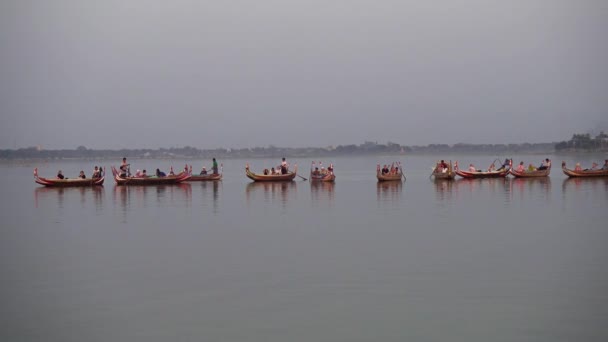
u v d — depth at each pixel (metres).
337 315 15.46
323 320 15.12
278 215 35.38
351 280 18.64
